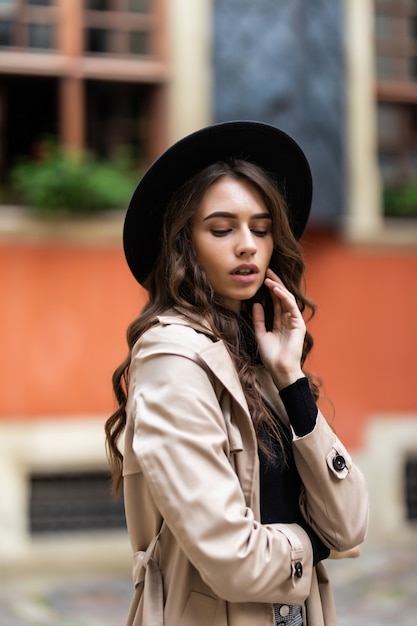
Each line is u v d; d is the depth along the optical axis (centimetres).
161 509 165
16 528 596
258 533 166
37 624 498
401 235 673
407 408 673
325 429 184
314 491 181
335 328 663
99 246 617
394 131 709
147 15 640
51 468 605
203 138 194
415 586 568
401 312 675
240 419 178
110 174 617
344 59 657
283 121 620
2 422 598
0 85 645
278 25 620
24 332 604
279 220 191
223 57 623
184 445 165
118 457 208
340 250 665
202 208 187
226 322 190
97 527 616
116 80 634
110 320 618
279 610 181
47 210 602
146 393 172
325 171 637
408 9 700
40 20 625
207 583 163
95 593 564
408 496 676
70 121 627
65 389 609
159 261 196
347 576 590
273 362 191
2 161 642
